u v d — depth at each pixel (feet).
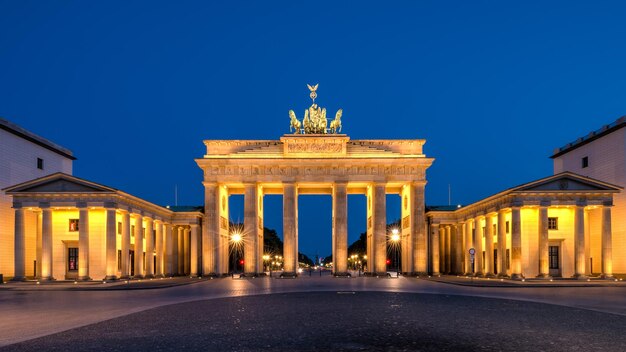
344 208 374.02
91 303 158.71
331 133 391.45
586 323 105.09
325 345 80.02
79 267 294.66
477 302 151.74
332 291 201.67
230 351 75.97
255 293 193.47
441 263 442.91
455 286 237.66
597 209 326.85
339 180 376.07
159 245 376.48
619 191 291.38
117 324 107.14
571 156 384.27
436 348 77.77
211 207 378.94
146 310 134.00
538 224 297.12
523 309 132.05
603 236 296.10
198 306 143.02
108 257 296.71
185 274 428.56
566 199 293.02
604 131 339.36
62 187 297.53
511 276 294.66
